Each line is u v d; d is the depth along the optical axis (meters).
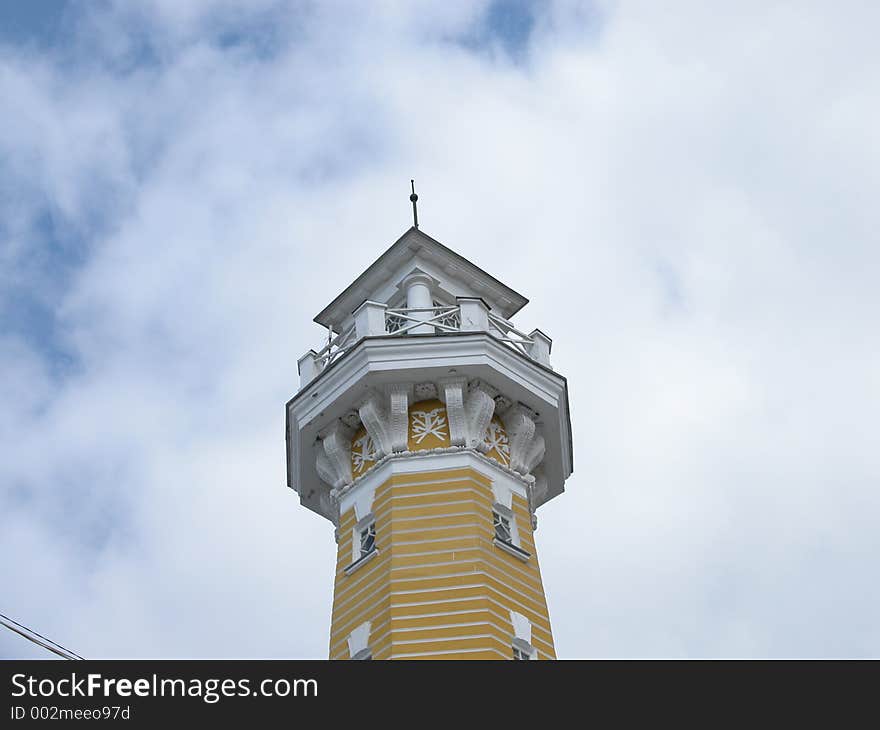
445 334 49.38
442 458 48.00
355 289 54.97
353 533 47.78
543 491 51.88
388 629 43.66
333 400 49.53
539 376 50.62
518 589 45.75
